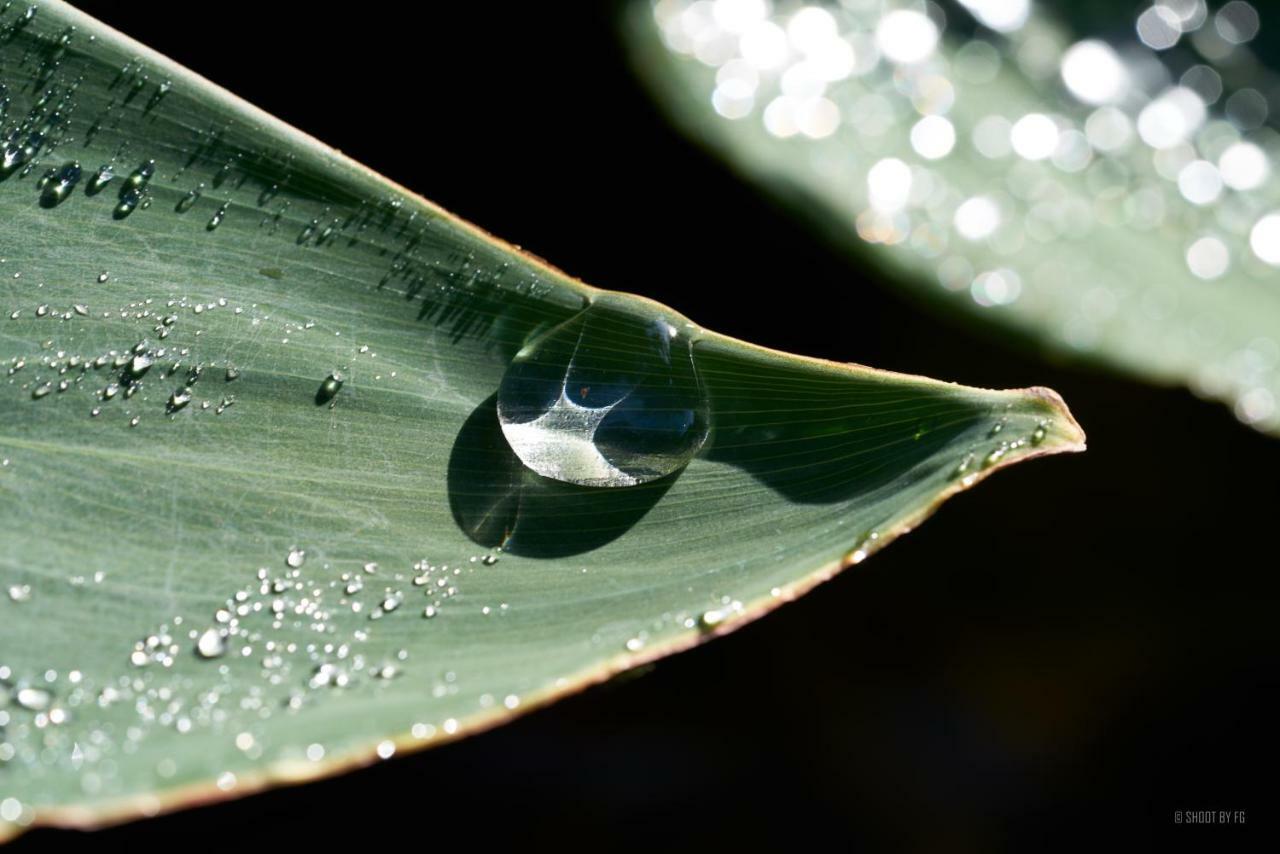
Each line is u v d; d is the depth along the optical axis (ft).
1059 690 0.47
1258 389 0.44
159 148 0.37
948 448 0.36
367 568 0.36
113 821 0.33
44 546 0.35
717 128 0.46
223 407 0.36
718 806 0.46
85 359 0.36
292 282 0.37
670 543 0.36
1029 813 0.46
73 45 0.36
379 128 0.47
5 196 0.36
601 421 0.37
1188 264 0.47
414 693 0.35
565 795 0.45
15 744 0.34
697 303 0.47
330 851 0.44
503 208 0.46
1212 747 0.47
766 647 0.47
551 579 0.36
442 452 0.37
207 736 0.34
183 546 0.35
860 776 0.46
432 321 0.37
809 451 0.36
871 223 0.45
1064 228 0.47
